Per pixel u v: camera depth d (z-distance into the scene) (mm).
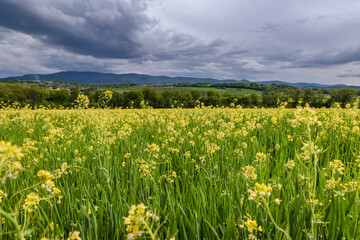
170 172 4254
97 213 2967
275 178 3535
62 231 2596
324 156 4922
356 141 5656
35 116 15352
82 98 7117
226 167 4348
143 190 3631
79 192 3459
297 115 2348
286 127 8297
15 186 3465
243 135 5828
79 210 2955
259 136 7047
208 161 4641
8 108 24062
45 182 1972
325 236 2520
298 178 3398
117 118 11266
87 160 4961
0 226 2496
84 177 3990
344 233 2340
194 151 5750
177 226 2648
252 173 3121
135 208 1341
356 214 2465
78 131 6418
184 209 2961
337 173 3465
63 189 3383
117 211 2779
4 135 7633
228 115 12391
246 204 3020
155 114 16328
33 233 2480
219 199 3127
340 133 6695
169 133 6180
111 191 3383
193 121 11078
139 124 9992
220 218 2885
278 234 2281
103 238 2656
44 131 8133
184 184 3668
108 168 4086
